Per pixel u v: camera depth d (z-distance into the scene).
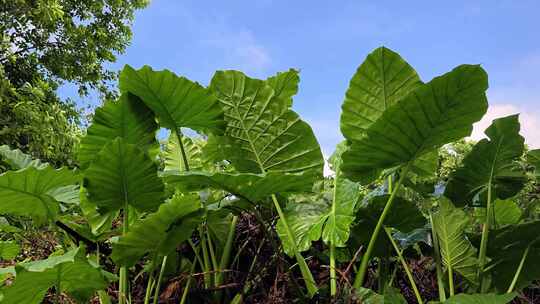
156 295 1.90
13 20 10.34
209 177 1.72
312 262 2.47
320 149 2.23
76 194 2.01
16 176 1.63
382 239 2.23
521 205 2.92
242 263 2.38
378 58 1.97
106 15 12.97
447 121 1.70
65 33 11.59
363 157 1.81
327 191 2.44
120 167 1.74
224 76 2.26
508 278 2.21
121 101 2.02
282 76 2.47
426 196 2.30
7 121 9.06
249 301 2.09
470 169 2.27
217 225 2.31
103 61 12.88
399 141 1.76
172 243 1.86
